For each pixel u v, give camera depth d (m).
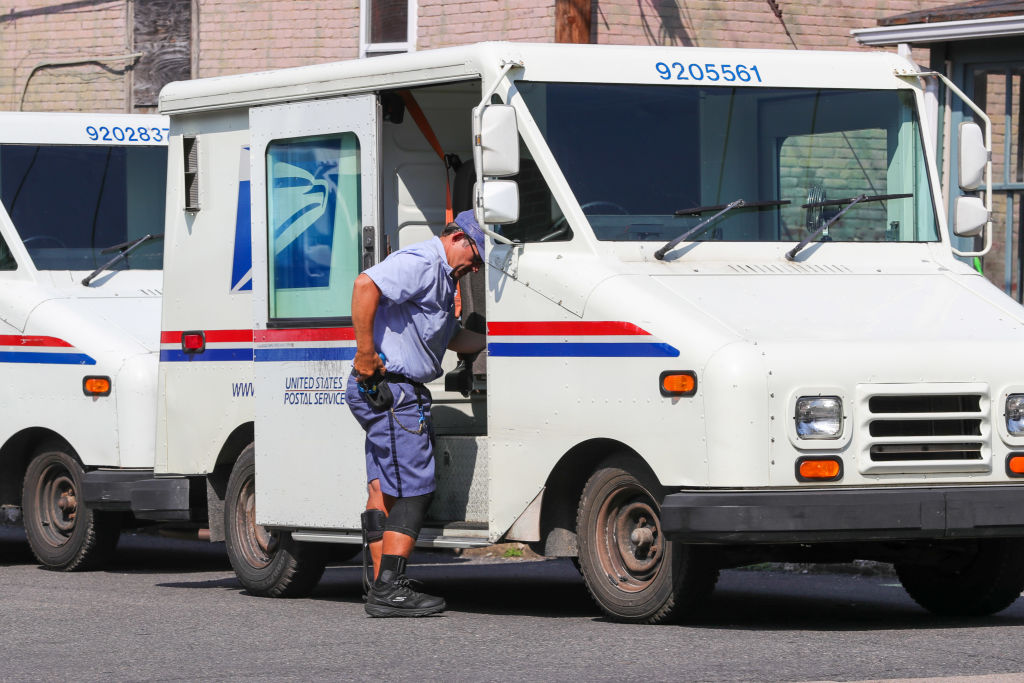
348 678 23.80
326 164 33.69
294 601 34.75
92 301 43.72
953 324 28.78
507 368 30.06
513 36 57.41
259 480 34.78
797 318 28.28
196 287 37.44
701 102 31.27
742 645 26.19
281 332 34.31
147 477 41.06
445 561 45.84
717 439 26.86
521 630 28.45
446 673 24.03
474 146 29.25
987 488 27.64
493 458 30.30
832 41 59.44
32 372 43.28
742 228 30.91
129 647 27.42
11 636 29.03
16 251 44.16
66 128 45.34
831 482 26.98
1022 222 47.97
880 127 32.56
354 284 30.16
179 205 37.88
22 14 68.50
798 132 31.88
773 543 27.56
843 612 32.38
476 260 30.50
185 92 37.12
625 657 25.11
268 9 63.34
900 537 27.03
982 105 48.38
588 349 28.77
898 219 32.16
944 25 47.31
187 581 40.41
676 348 27.45
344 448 33.06
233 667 25.03
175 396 37.94
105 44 66.69
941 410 27.75
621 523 29.23
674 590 28.23
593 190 30.19
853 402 27.08
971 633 27.95
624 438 28.17
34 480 43.94
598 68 30.89
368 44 61.41
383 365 29.89
